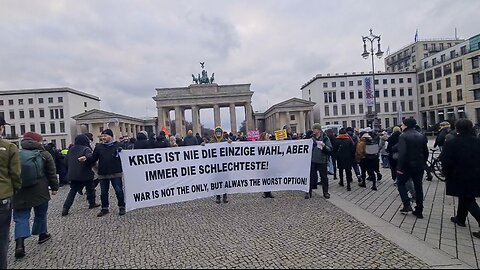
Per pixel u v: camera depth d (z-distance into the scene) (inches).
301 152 362.0
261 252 198.8
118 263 188.5
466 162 229.5
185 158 331.6
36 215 232.4
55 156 554.3
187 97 2856.8
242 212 302.7
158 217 295.1
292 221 266.1
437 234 225.5
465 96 2819.9
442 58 3154.5
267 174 357.4
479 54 2623.0
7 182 188.5
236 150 350.6
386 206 312.3
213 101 2888.8
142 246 216.5
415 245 203.9
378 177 478.3
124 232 251.3
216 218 283.7
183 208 329.7
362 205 319.9
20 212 214.7
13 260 202.4
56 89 3280.0
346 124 3454.7
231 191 350.0
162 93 2876.5
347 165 407.5
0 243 183.9
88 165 318.7
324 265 177.6
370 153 400.8
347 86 3467.0
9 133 3282.5
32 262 197.5
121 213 313.1
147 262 188.4
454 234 225.0
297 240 219.0
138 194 312.0
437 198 339.6
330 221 262.7
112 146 316.5
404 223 253.0
